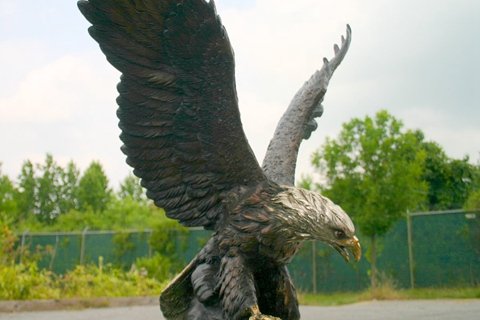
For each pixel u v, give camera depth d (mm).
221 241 3307
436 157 25625
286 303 3471
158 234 20328
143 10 3062
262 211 3229
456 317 9727
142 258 20094
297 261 17875
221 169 3334
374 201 15000
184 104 3268
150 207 34500
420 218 15844
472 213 14961
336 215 3113
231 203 3314
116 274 17750
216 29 3027
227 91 3182
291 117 3967
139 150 3398
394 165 15156
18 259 20500
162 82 3244
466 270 14945
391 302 13727
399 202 14992
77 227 33312
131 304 15469
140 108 3324
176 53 3160
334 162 15703
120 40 3168
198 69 3170
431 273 15500
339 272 17094
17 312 13023
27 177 42500
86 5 3066
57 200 42781
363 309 12141
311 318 10375
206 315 3395
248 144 3305
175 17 3041
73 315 12016
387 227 15094
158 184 3443
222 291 3238
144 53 3197
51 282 15766
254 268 3338
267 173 3652
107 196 43094
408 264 15930
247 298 3162
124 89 3297
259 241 3230
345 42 4352
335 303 14500
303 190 3266
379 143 15273
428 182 24828
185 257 20109
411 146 15352
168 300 3613
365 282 16547
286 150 3775
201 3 2969
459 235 15156
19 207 39781
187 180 3395
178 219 3451
